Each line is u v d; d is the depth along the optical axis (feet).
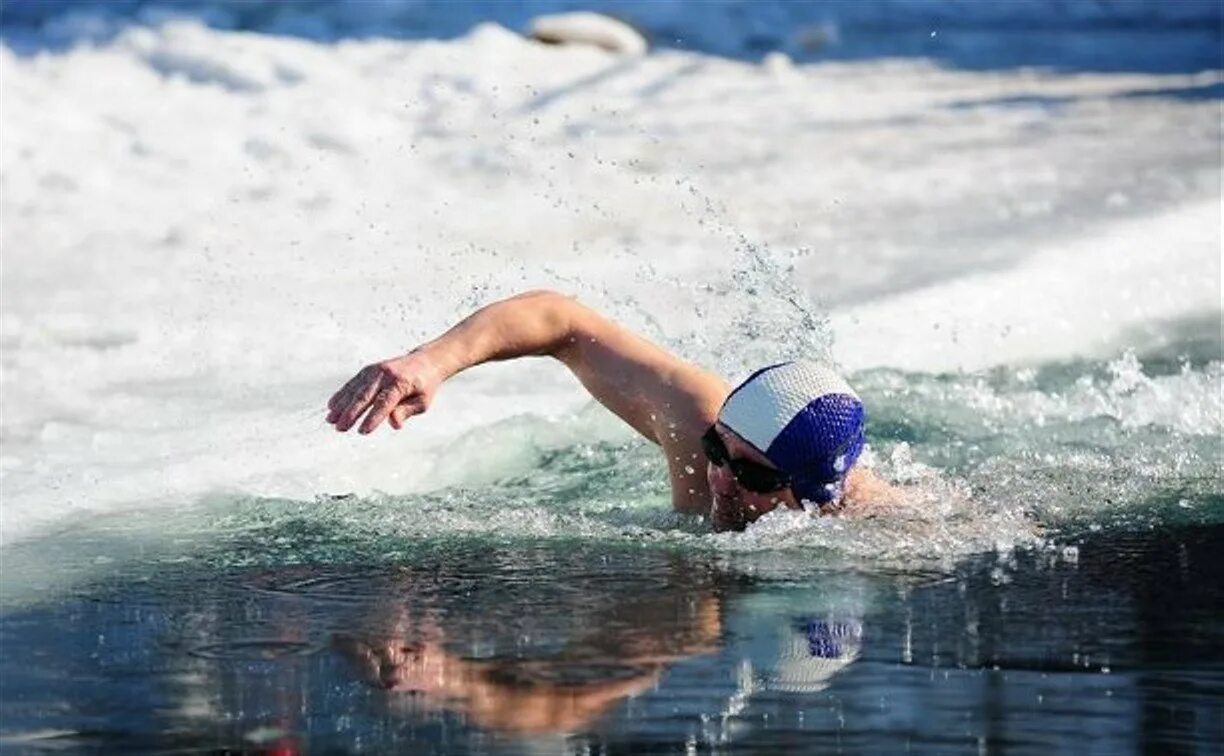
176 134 124.26
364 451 64.64
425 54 153.38
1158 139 130.21
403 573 51.67
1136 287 87.40
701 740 38.32
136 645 45.34
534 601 48.73
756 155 124.67
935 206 107.96
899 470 60.95
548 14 171.01
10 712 40.47
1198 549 53.62
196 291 88.58
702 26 172.65
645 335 78.59
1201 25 185.78
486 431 66.33
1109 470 62.18
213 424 68.23
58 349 78.43
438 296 87.51
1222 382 73.61
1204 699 40.91
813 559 52.42
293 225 103.14
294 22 159.43
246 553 53.98
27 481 61.16
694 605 48.16
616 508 58.80
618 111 139.44
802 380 53.47
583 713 40.01
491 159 121.19
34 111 126.82
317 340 80.33
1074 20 185.78
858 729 38.99
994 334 80.33
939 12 184.65
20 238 98.84
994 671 42.73
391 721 39.60
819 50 170.71
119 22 152.05
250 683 42.29
